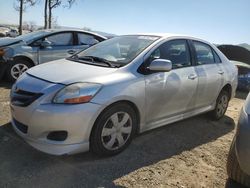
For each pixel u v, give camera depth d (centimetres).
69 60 457
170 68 410
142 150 419
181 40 489
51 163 363
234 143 323
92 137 362
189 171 378
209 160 414
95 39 870
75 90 344
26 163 359
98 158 383
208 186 348
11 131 440
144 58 418
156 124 440
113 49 461
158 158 402
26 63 764
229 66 585
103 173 351
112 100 362
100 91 356
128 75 391
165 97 434
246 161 286
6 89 693
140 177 351
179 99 462
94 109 349
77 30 844
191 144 461
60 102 341
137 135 467
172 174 366
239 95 927
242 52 1082
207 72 515
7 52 736
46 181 327
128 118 394
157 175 360
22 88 370
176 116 473
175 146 446
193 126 540
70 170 351
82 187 321
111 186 328
